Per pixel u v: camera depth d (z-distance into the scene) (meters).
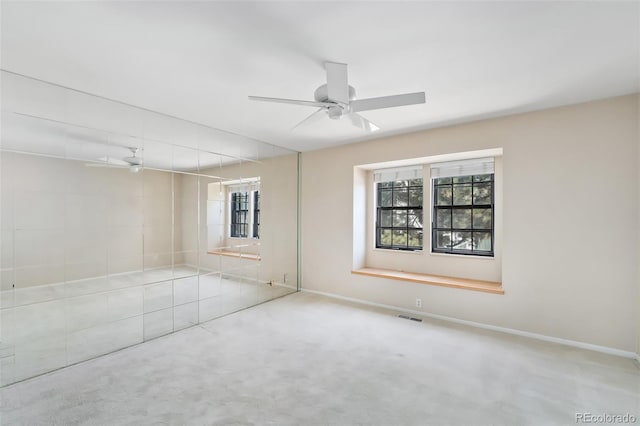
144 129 3.13
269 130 3.86
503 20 1.68
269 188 4.61
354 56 2.06
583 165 2.90
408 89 2.59
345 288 4.60
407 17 1.65
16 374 2.33
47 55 2.05
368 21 1.69
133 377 2.39
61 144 2.59
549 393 2.19
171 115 3.29
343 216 4.63
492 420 1.91
